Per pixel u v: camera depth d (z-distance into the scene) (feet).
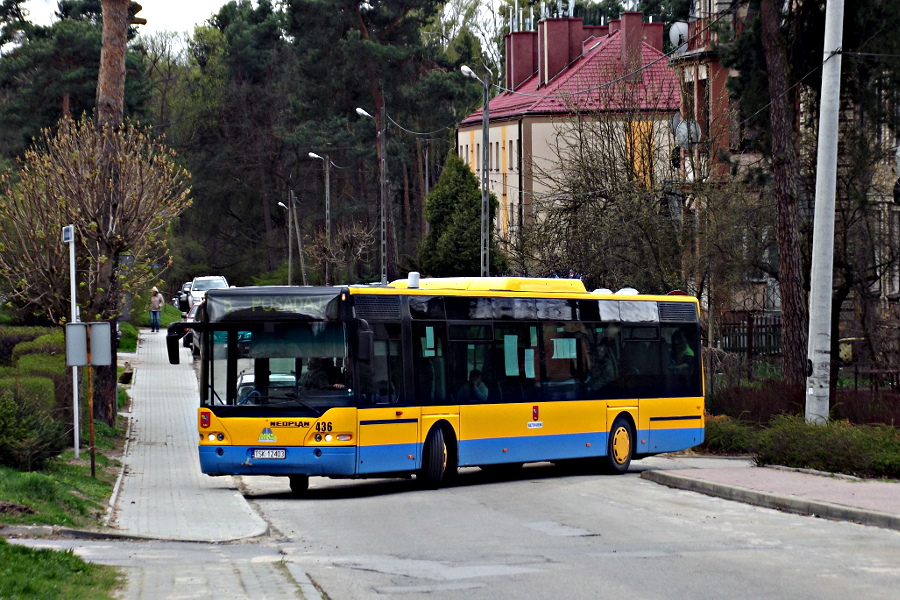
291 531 83.51
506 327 121.39
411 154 533.55
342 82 437.58
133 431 162.71
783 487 99.91
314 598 53.98
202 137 609.01
